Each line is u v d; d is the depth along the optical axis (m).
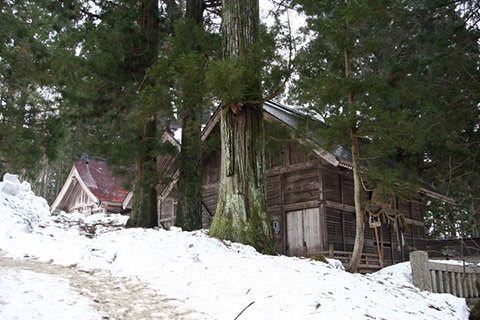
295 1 10.30
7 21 12.85
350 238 13.58
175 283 5.32
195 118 10.77
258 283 5.09
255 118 9.12
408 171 16.62
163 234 7.91
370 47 9.26
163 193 17.44
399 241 15.85
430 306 6.67
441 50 15.63
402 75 15.44
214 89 8.00
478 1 15.15
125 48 11.60
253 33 9.45
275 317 4.04
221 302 4.56
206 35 10.95
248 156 8.79
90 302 4.13
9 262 5.30
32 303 3.65
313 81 9.01
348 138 9.16
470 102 16.22
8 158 14.52
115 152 10.84
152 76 9.64
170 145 11.73
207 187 16.77
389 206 14.64
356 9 8.39
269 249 8.25
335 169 13.75
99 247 6.83
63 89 11.45
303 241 12.88
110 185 25.61
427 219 26.66
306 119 10.41
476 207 18.17
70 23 13.13
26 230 7.42
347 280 6.31
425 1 14.65
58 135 14.45
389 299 6.03
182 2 15.76
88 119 11.74
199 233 8.92
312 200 13.09
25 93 15.09
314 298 4.59
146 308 4.29
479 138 17.91
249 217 8.39
